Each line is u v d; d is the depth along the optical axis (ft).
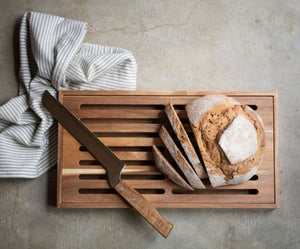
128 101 2.40
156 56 2.60
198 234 2.53
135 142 2.38
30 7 2.59
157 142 2.38
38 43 2.38
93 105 2.46
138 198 2.31
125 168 2.38
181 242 2.52
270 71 2.60
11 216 2.52
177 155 2.21
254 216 2.54
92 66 2.40
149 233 2.52
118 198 2.38
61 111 2.38
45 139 2.46
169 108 2.25
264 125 2.39
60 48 2.37
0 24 2.58
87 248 2.51
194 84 2.59
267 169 2.38
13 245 2.50
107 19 2.61
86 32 2.59
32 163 2.43
